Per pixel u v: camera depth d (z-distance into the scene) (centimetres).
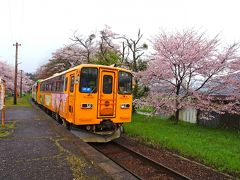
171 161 813
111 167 682
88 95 960
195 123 1681
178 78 1494
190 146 956
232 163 757
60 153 697
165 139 1070
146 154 898
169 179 671
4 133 982
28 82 6938
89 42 2769
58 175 529
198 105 1397
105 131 1017
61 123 1362
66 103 1092
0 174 530
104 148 1012
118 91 1022
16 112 1850
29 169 563
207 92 1459
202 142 1044
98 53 2577
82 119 951
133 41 2028
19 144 796
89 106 961
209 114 1483
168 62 1470
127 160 848
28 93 8631
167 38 1516
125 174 650
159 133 1209
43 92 2138
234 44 1378
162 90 1603
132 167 774
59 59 3344
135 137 1175
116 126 1058
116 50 2400
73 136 935
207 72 1427
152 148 988
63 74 1233
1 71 4081
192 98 1453
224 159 794
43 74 4603
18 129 1079
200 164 779
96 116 976
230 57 1377
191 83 1496
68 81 1089
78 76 948
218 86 1433
